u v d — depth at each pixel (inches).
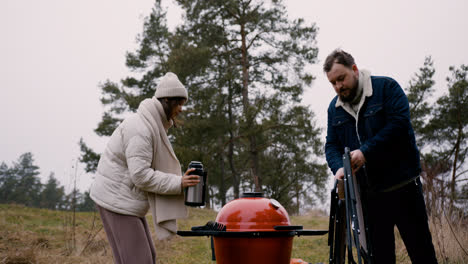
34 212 414.3
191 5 743.1
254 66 796.6
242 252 97.5
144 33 893.2
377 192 102.2
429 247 100.1
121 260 93.7
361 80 104.4
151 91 867.4
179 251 238.1
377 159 100.0
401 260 179.3
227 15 762.8
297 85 735.1
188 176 96.7
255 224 99.0
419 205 100.5
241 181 1055.6
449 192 190.1
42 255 200.7
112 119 872.3
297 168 735.1
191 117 715.4
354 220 80.6
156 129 99.1
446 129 553.3
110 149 98.8
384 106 101.3
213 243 115.9
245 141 826.8
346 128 108.9
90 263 192.7
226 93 781.9
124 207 94.3
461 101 534.0
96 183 98.1
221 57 781.3
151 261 95.4
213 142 783.1
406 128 98.0
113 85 873.5
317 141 719.1
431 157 519.5
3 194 2181.3
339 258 89.1
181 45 707.4
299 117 693.3
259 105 673.0
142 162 94.0
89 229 306.3
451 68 563.5
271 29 759.1
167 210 97.3
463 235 171.9
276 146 748.6
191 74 718.5
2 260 182.4
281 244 98.9
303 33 749.9
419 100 621.6
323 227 389.7
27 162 2412.6
